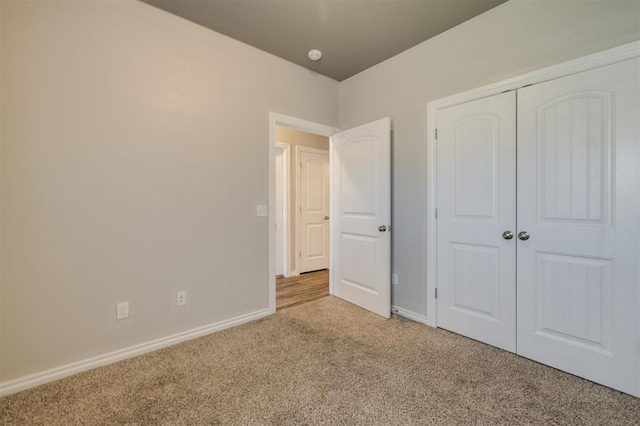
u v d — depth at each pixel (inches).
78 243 71.1
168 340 84.6
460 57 88.7
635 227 61.2
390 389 64.1
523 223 76.5
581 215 67.7
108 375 69.9
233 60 97.1
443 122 92.9
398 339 87.8
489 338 83.8
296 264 170.2
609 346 64.6
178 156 86.1
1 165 62.4
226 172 95.9
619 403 59.5
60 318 69.1
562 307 70.9
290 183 168.1
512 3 77.7
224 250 95.8
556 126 70.9
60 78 68.2
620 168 62.7
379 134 106.0
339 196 125.6
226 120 95.7
